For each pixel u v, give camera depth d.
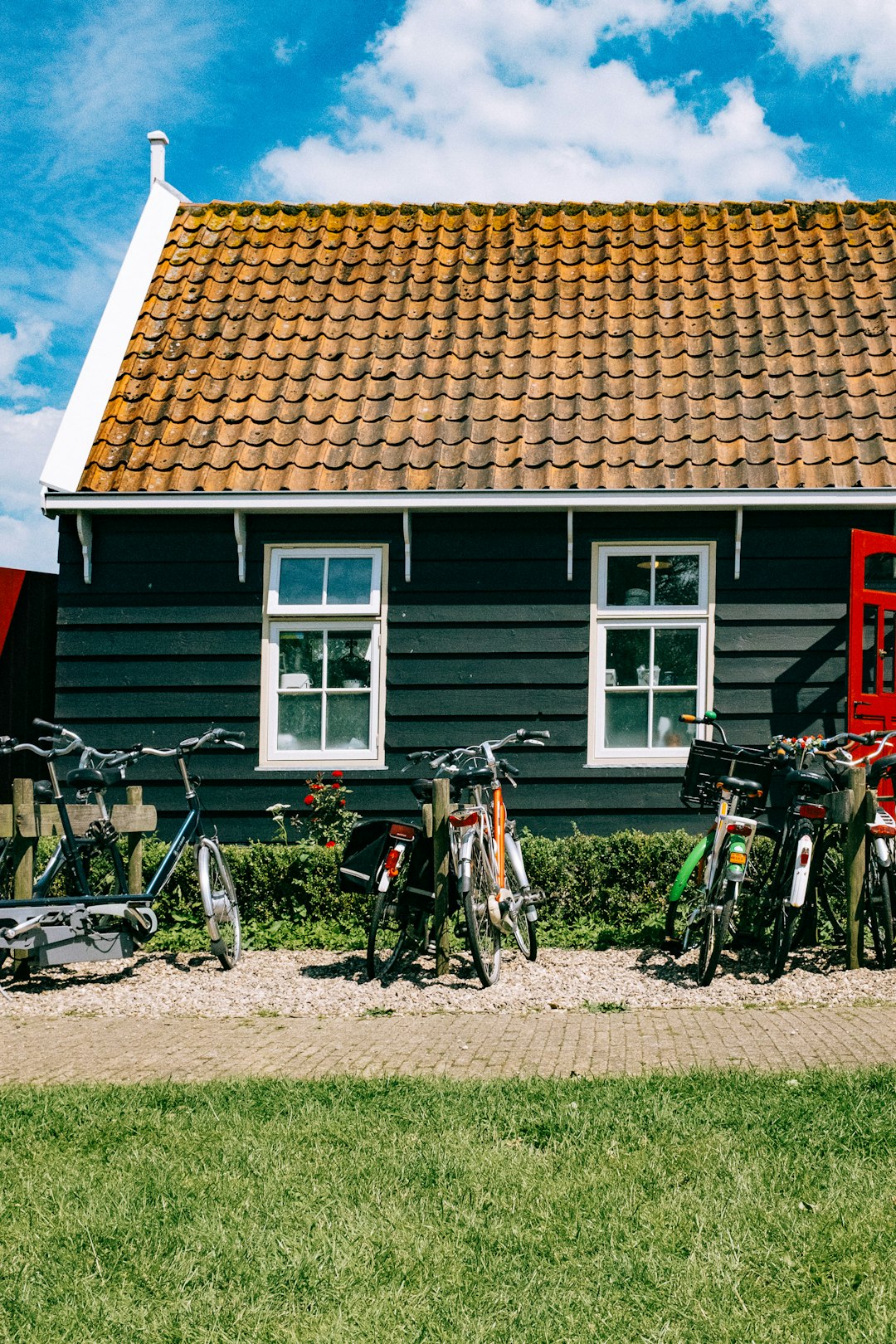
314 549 9.54
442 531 9.45
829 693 9.20
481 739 9.31
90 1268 3.14
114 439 9.73
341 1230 3.30
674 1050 5.20
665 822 9.15
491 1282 3.03
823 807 6.79
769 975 6.73
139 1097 4.53
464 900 6.52
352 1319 2.86
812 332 10.12
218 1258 3.16
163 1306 2.94
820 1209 3.39
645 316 10.48
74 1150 4.00
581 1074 4.81
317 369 10.10
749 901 7.50
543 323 10.47
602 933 7.80
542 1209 3.42
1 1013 6.38
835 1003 6.15
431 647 9.39
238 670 9.47
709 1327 2.80
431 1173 3.69
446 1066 5.03
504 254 11.24
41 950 6.91
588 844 8.34
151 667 9.50
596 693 9.30
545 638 9.34
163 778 9.42
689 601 9.38
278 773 9.34
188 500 9.16
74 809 7.44
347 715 9.49
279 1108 4.37
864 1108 4.18
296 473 9.32
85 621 9.54
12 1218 3.46
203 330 10.55
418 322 10.52
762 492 8.88
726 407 9.61
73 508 9.21
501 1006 6.28
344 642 9.52
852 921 6.87
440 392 9.86
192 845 7.93
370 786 9.32
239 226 11.68
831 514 9.25
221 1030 5.89
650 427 9.53
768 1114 4.14
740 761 6.97
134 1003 6.55
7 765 9.80
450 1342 2.76
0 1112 4.39
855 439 9.25
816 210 11.57
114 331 10.45
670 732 9.34
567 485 9.09
